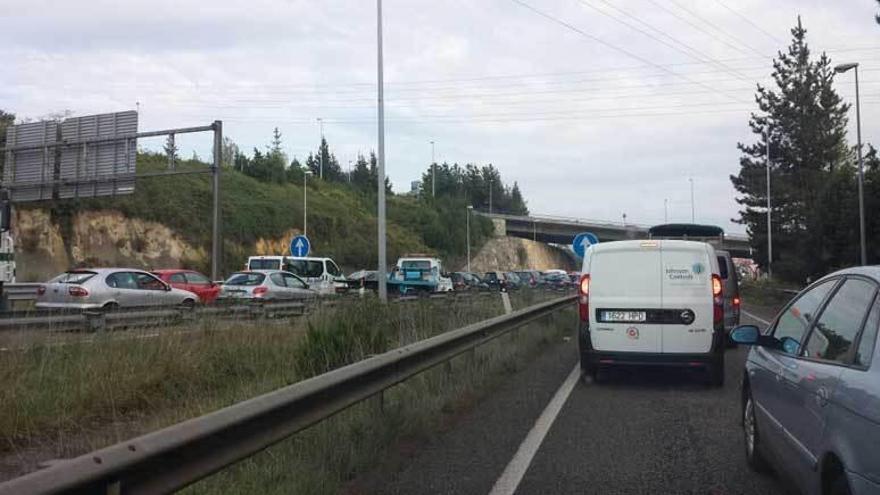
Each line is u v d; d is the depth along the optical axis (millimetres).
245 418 4660
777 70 63625
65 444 6988
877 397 3635
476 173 174250
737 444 7527
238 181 69938
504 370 12102
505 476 6340
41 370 8758
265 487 5457
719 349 10812
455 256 95438
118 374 9023
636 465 6730
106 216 47344
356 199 92625
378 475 6355
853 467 3752
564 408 9312
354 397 6598
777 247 62219
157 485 3908
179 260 51250
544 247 129125
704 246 11070
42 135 30844
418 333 12164
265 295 24359
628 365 11000
